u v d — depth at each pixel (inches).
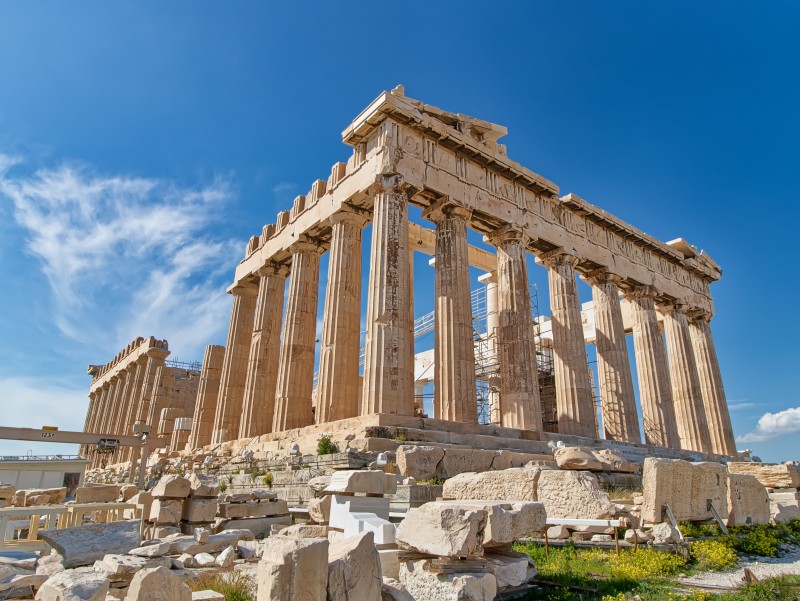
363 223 981.8
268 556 203.2
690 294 1423.5
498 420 1349.7
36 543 402.6
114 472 1469.0
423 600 259.0
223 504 456.4
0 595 253.3
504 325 970.7
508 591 297.3
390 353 767.1
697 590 306.7
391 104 860.6
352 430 709.9
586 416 1012.5
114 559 297.3
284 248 1123.3
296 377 987.3
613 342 1153.4
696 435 1280.8
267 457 839.1
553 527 431.8
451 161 949.8
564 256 1107.3
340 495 366.9
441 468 564.7
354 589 203.6
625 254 1261.1
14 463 992.9
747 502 531.8
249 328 1285.7
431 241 1238.3
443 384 841.5
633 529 377.1
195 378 1905.8
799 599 289.4
